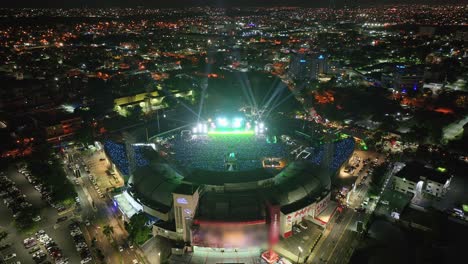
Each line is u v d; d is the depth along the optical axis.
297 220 121.38
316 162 161.00
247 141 188.75
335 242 117.38
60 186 145.88
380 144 186.12
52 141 198.25
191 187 114.44
